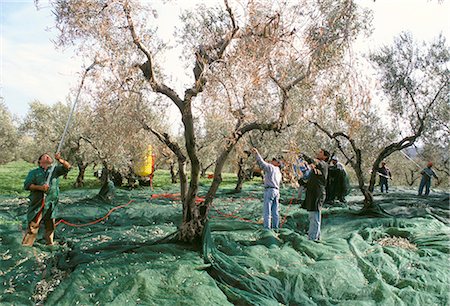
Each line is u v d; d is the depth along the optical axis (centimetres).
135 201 1527
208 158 2108
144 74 748
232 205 1445
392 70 1380
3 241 808
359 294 589
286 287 605
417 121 1398
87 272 598
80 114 1320
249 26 689
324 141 1480
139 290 545
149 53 704
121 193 1789
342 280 621
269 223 946
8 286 595
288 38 698
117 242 802
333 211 1245
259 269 654
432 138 1664
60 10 693
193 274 607
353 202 1569
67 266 660
